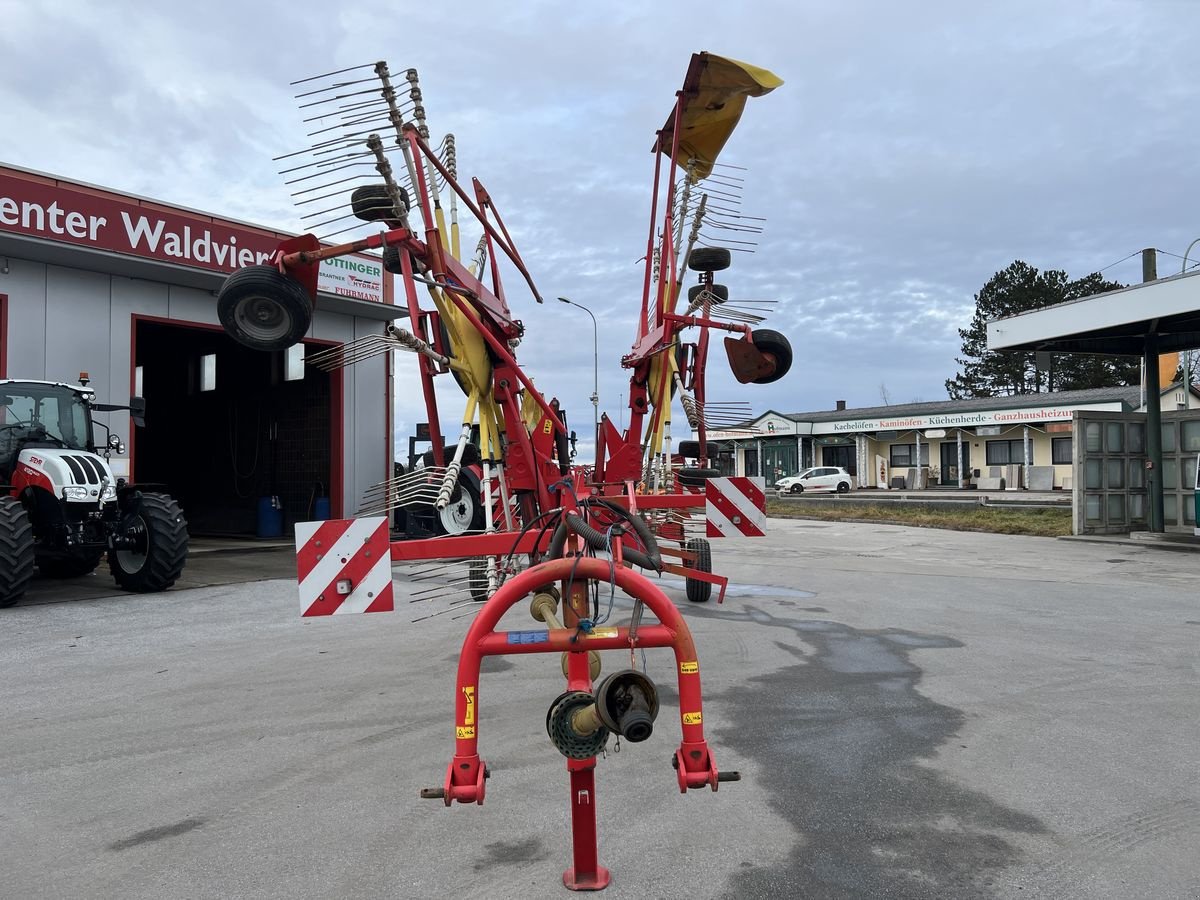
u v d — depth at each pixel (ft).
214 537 60.13
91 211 40.04
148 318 43.68
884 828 10.56
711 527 18.98
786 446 149.69
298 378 59.57
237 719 15.34
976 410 119.96
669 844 10.11
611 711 7.14
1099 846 10.07
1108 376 161.58
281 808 11.34
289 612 27.07
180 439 71.20
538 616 10.23
